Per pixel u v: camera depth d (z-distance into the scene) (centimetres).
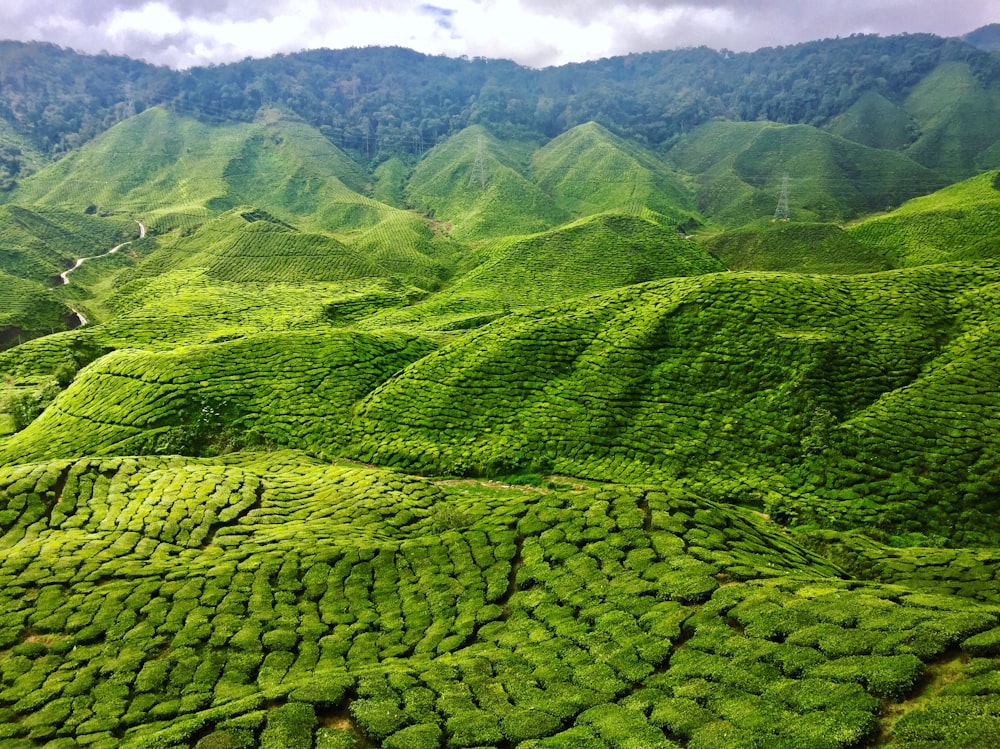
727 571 3134
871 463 5456
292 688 2686
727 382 6819
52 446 7844
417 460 6750
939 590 3769
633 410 6844
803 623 2448
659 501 4066
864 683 2003
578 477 6147
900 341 6700
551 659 2731
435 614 3466
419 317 15450
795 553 4000
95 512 4962
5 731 2834
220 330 14288
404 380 8150
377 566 4041
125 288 18062
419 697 2530
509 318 9506
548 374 7688
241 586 3866
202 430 7631
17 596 3856
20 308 15675
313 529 4700
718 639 2528
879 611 2384
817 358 6544
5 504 4928
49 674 3216
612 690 2397
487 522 4350
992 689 1775
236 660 3206
